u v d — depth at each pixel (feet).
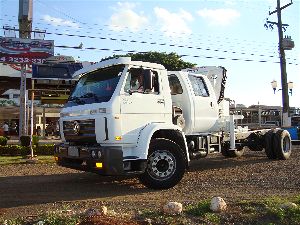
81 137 25.57
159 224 16.30
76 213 17.81
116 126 24.29
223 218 16.97
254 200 20.34
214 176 32.01
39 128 115.55
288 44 87.45
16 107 117.19
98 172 23.77
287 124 76.69
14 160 47.70
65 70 63.21
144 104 26.00
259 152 52.90
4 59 77.05
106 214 17.60
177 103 30.91
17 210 20.74
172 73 31.22
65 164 26.71
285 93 85.25
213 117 33.19
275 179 29.43
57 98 63.36
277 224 16.10
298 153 49.96
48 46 80.07
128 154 25.12
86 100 26.04
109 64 25.85
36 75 61.52
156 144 25.95
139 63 26.21
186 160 27.71
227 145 36.27
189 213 17.80
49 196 24.68
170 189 26.45
